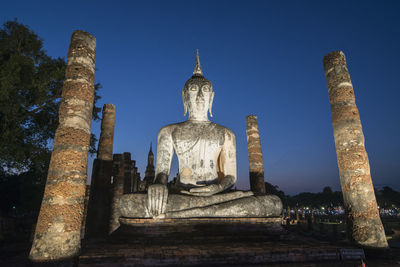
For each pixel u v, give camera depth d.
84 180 5.70
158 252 4.93
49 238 4.93
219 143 8.41
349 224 6.41
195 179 8.02
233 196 7.08
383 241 6.02
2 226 17.08
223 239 6.35
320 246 5.72
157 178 7.69
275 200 7.21
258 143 13.99
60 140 5.62
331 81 7.36
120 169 16.27
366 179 6.46
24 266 5.91
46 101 15.11
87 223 11.88
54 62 16.56
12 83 12.48
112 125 13.16
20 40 15.39
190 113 8.98
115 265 4.70
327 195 73.19
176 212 6.41
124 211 6.58
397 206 64.75
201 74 9.73
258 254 5.08
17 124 13.95
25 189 22.84
